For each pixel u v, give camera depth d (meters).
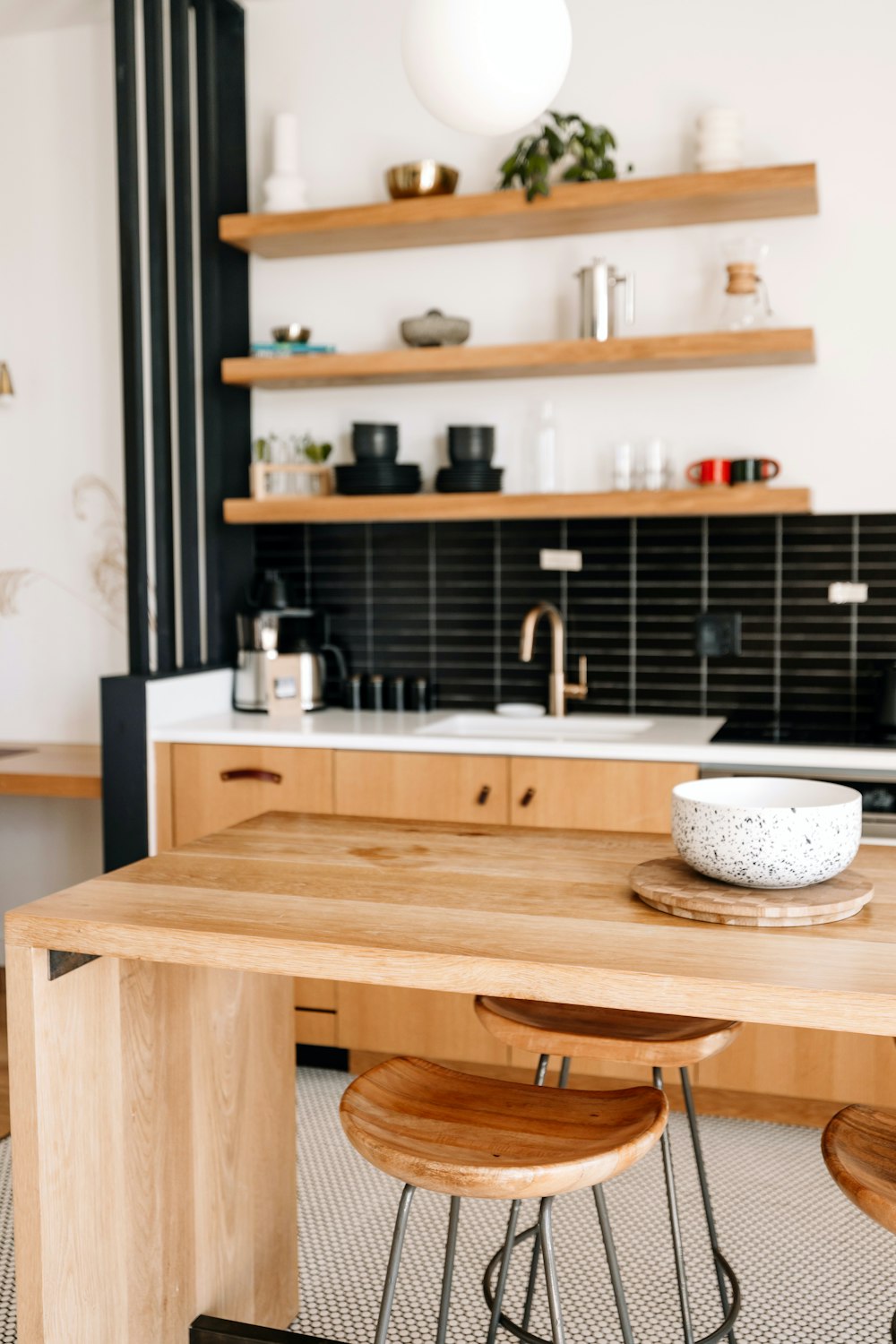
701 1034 1.81
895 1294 2.43
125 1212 1.87
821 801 1.81
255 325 4.16
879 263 3.59
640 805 3.23
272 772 3.50
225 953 1.56
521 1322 2.08
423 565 4.07
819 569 3.71
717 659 3.82
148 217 3.97
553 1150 1.52
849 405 3.64
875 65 3.56
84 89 4.23
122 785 3.60
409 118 3.97
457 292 3.96
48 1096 1.69
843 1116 1.64
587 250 3.84
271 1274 2.28
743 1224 2.71
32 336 4.35
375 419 4.07
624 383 3.83
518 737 3.46
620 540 3.88
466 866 1.90
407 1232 2.69
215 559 4.10
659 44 3.72
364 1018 3.38
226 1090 2.13
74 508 4.34
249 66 4.09
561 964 1.42
